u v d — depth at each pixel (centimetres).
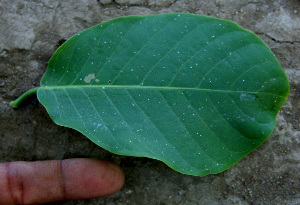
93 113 14
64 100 14
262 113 14
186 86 14
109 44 14
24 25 16
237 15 17
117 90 14
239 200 16
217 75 14
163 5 17
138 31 14
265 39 17
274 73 14
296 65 17
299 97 17
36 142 16
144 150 14
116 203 16
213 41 14
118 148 14
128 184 16
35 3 17
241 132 14
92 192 15
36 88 15
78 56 14
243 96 14
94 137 14
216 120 14
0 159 16
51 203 16
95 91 14
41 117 16
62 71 14
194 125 14
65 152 16
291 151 16
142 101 14
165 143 14
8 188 15
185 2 17
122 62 14
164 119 14
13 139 16
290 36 17
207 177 16
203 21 14
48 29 16
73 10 17
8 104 16
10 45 16
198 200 16
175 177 16
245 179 16
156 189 16
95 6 17
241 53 14
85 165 15
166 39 14
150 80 14
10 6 16
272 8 17
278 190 16
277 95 14
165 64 14
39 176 15
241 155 14
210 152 14
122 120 14
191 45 14
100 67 14
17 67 16
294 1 17
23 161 15
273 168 16
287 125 16
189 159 14
